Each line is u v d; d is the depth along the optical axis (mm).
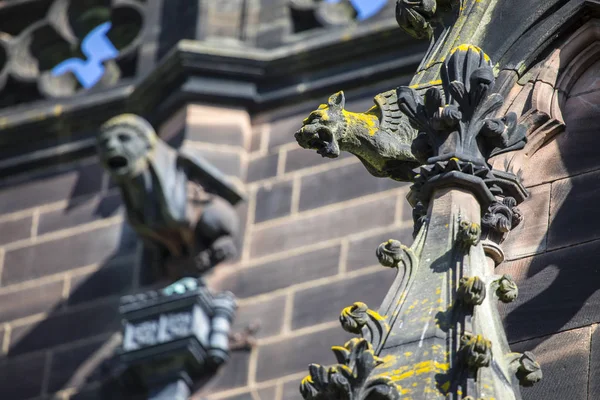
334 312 22547
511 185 11867
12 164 26188
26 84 26797
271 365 22328
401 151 11898
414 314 10508
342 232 23281
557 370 11469
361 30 24875
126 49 26344
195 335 22391
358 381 9852
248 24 25578
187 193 23594
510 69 12773
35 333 24406
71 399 23516
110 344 23797
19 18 27609
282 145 24500
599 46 13062
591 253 11984
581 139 12578
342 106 12016
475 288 10398
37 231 25500
